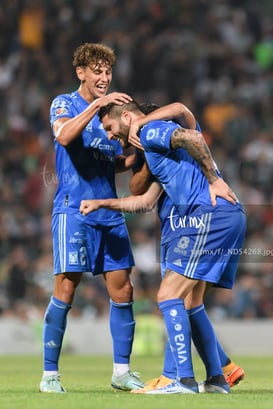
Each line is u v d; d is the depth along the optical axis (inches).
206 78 2928.2
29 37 2979.8
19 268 2213.3
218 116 2824.8
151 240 2347.4
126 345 946.7
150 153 855.7
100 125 930.1
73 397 813.9
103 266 938.1
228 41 3036.4
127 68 2881.4
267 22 3137.3
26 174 2623.0
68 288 928.3
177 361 851.4
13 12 3021.7
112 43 2910.9
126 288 943.0
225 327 2096.5
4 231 2400.3
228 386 893.2
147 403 744.3
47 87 2866.6
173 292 854.5
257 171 2657.5
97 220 927.0
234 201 856.3
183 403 745.0
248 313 2198.6
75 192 927.7
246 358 1817.2
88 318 2167.8
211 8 3097.9
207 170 846.5
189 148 836.0
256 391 922.1
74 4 3021.7
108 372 1360.7
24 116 2800.2
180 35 2979.8
